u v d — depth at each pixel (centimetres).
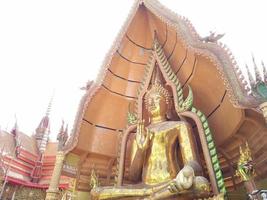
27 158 2505
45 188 2278
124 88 1066
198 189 584
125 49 1064
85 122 991
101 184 1015
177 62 982
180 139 789
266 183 755
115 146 1028
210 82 835
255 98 588
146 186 730
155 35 1050
